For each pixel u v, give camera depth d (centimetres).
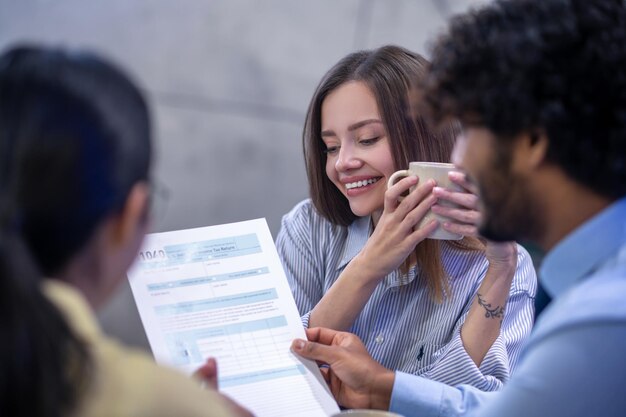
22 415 76
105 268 89
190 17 438
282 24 443
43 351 77
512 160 111
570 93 107
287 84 446
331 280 204
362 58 194
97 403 80
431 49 121
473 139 114
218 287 163
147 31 437
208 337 157
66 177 82
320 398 152
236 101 444
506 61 109
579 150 108
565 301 110
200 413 83
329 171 197
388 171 189
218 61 442
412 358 187
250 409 149
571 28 107
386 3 445
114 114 85
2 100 83
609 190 110
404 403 157
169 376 85
